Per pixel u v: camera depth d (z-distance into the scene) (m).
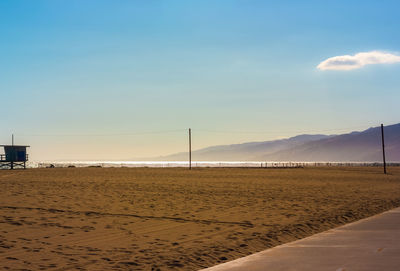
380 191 31.42
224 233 13.26
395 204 22.28
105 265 9.06
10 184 36.06
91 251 10.55
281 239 12.30
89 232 13.36
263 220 16.06
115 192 28.27
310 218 16.58
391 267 7.85
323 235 11.69
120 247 11.08
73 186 33.72
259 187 34.41
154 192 28.58
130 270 8.63
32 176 51.88
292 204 21.78
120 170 75.56
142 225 14.85
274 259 8.74
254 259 8.80
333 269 7.75
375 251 9.39
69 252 10.42
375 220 14.68
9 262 9.28
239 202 22.64
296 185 37.62
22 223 14.80
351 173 70.50
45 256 9.94
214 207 20.31
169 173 63.66
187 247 11.06
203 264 9.16
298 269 7.82
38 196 24.77
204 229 14.05
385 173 72.75
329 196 26.61
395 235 11.53
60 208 19.11
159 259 9.62
